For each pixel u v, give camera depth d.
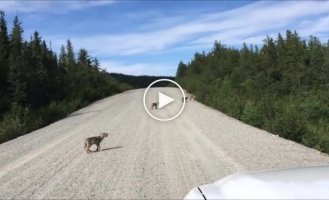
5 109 27.36
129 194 7.13
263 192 2.53
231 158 10.11
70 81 54.09
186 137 14.17
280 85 43.69
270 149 11.49
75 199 6.95
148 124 18.80
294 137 14.84
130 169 9.20
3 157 11.54
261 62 52.78
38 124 21.19
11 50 45.94
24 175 8.96
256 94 33.97
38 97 37.75
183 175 8.42
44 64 47.34
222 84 46.22
